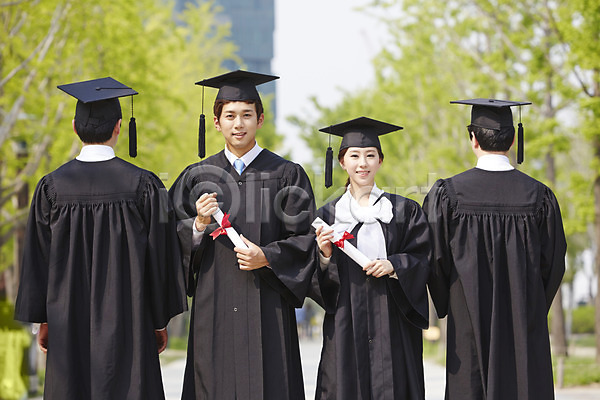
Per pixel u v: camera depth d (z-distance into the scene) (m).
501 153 10.98
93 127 10.48
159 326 10.52
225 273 10.87
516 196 10.75
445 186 10.86
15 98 29.91
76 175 10.41
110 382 10.09
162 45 41.25
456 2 34.50
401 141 46.34
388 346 11.04
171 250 10.64
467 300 10.59
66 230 10.32
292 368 11.05
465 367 10.65
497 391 10.41
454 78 37.69
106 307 10.18
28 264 10.38
